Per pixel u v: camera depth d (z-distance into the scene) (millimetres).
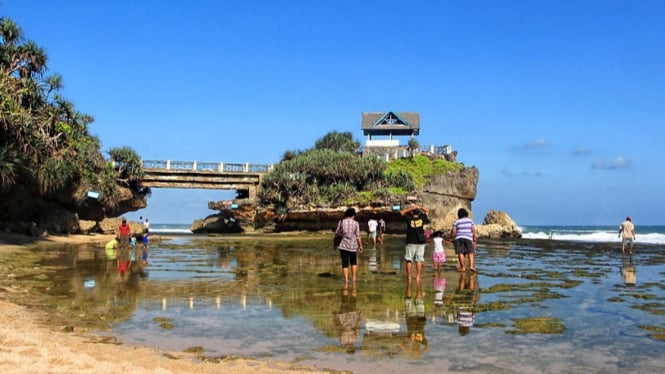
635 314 8789
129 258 19625
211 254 22531
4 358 5250
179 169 53688
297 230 51594
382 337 7023
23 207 32719
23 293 10578
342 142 70812
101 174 41875
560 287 12156
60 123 34250
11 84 29922
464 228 15211
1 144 27359
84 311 8727
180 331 7344
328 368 5590
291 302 9742
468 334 7219
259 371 5395
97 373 4922
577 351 6395
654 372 5582
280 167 53438
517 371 5570
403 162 60250
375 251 25438
